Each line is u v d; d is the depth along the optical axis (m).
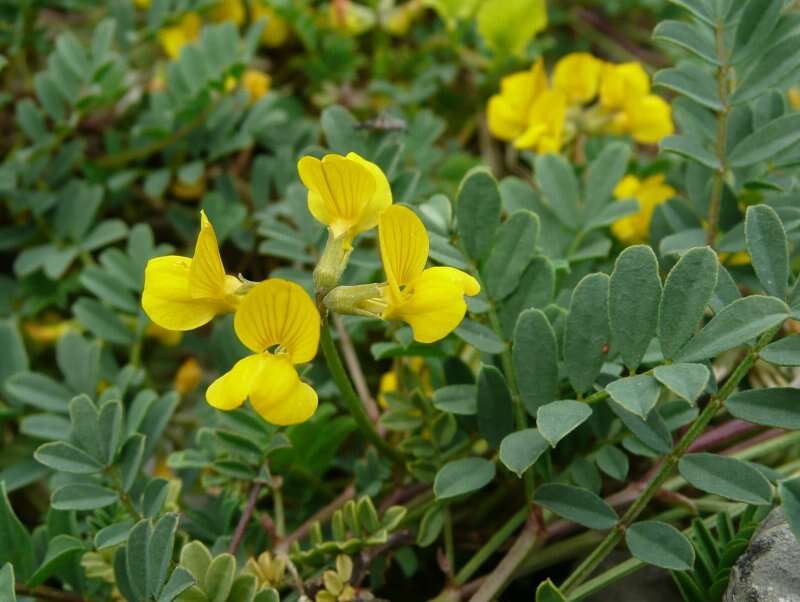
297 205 0.19
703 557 0.15
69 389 0.18
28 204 0.22
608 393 0.13
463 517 0.18
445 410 0.15
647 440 0.14
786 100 0.17
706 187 0.18
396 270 0.14
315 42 0.26
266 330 0.13
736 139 0.17
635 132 0.22
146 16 0.27
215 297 0.14
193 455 0.17
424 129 0.22
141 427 0.17
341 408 0.20
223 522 0.17
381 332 0.21
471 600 0.15
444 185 0.22
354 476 0.18
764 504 0.14
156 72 0.25
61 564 0.15
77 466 0.15
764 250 0.14
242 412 0.17
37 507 0.20
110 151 0.23
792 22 0.16
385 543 0.16
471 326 0.16
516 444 0.14
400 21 0.27
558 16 0.29
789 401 0.14
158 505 0.15
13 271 0.24
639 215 0.20
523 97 0.21
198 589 0.14
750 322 0.13
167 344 0.22
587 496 0.15
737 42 0.16
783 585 0.13
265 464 0.16
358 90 0.27
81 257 0.22
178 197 0.25
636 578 0.16
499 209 0.16
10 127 0.25
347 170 0.14
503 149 0.26
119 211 0.24
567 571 0.17
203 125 0.22
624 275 0.14
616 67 0.21
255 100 0.25
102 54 0.22
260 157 0.22
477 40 0.27
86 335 0.22
